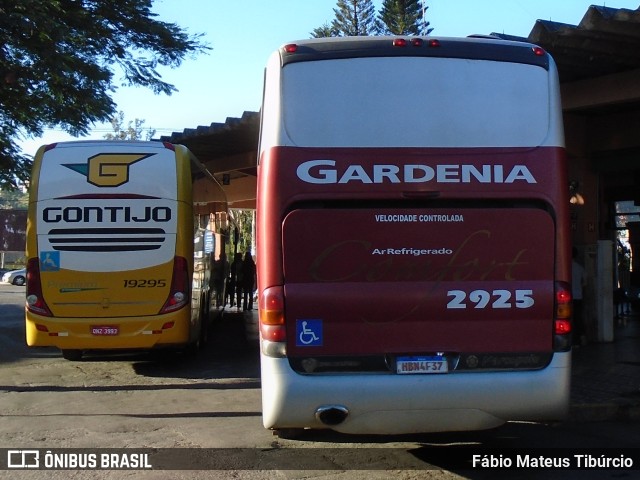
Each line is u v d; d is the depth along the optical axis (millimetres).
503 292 5184
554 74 5508
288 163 5203
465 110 5352
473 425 5133
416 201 5234
